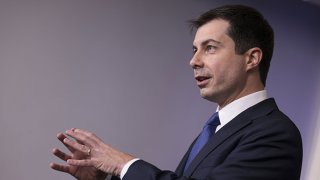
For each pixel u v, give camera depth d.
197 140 1.79
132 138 3.63
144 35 3.75
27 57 3.39
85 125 3.50
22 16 3.40
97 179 1.76
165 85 3.77
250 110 1.62
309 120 4.18
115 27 3.67
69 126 3.46
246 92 1.68
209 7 3.96
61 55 3.48
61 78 3.46
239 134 1.53
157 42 3.78
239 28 1.67
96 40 3.60
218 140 1.56
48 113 3.40
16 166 3.29
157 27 3.79
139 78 3.70
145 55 3.73
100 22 3.62
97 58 3.59
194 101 3.85
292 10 4.22
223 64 1.65
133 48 3.70
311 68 4.23
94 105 3.54
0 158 3.26
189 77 3.86
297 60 4.19
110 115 3.58
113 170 1.44
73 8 3.55
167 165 3.72
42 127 3.38
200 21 1.76
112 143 3.57
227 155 1.50
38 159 3.35
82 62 3.54
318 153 4.10
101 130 3.54
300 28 4.23
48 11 3.48
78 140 1.51
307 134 4.16
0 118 3.29
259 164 1.40
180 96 3.81
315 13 4.29
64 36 3.51
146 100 3.70
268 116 1.57
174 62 3.82
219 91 1.67
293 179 1.46
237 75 1.65
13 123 3.31
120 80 3.64
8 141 3.29
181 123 3.79
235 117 1.61
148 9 3.78
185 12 3.89
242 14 1.70
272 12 4.15
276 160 1.42
